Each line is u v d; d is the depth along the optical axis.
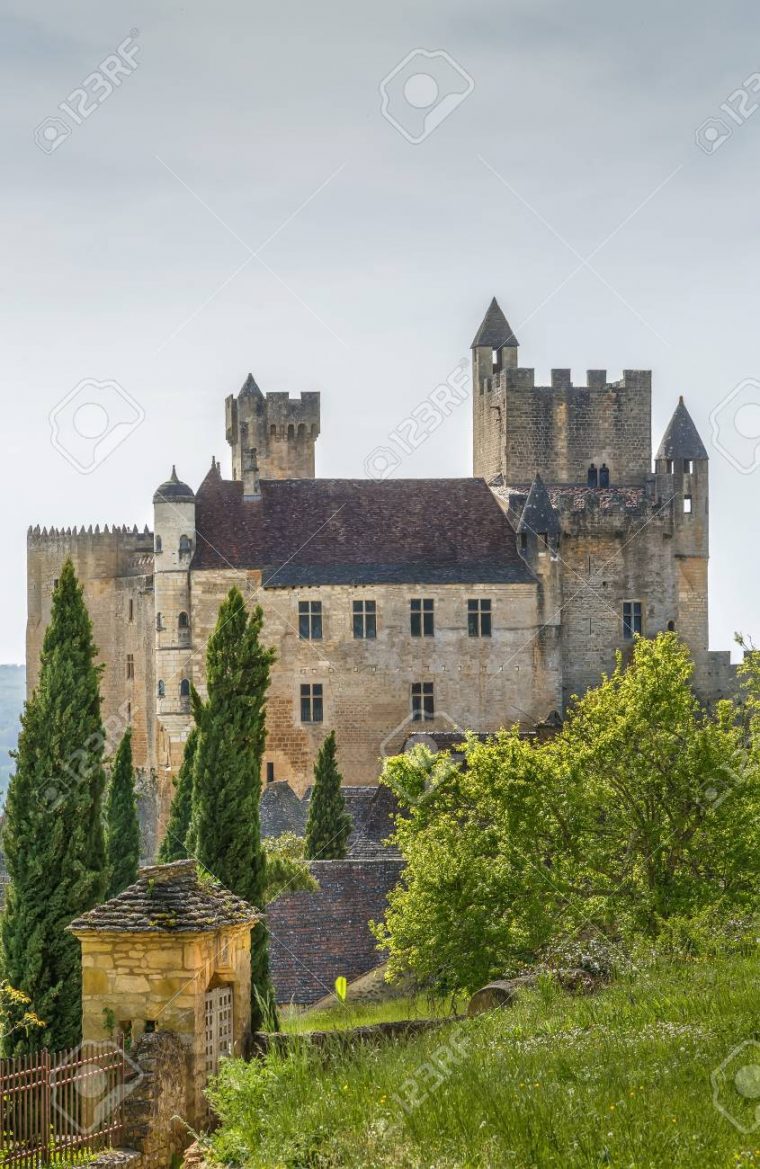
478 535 95.50
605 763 42.72
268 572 91.44
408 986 47.00
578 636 95.81
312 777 90.56
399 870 54.34
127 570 109.12
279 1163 20.11
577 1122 18.28
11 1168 22.23
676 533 96.75
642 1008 24.83
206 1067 27.11
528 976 32.78
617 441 101.62
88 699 37.84
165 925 27.08
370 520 95.44
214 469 97.50
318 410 114.31
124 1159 23.17
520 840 41.72
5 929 35.91
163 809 92.50
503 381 101.06
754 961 29.19
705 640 96.88
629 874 41.25
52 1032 34.94
